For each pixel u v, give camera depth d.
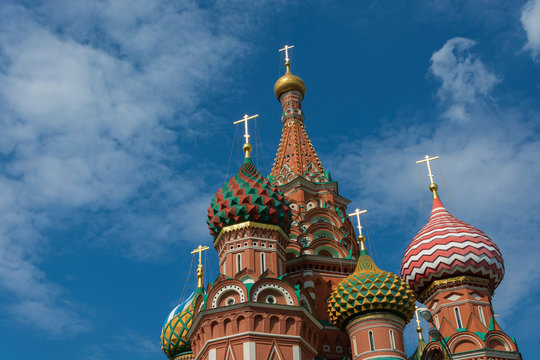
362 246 50.12
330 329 49.16
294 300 43.91
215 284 44.19
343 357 48.16
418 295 49.44
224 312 42.75
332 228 55.31
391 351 43.00
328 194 58.41
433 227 49.94
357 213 54.78
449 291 47.16
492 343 44.16
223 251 47.81
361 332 44.12
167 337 55.66
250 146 52.62
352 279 45.72
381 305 44.25
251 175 50.16
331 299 46.19
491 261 47.41
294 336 42.31
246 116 54.69
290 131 63.75
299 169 59.50
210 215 49.31
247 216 47.50
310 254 52.81
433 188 53.84
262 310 42.62
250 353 40.78
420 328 53.38
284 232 48.94
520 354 43.78
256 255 46.62
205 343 42.41
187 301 59.59
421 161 55.78
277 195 49.19
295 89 67.38
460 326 45.62
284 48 70.81
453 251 47.38
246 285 43.69
